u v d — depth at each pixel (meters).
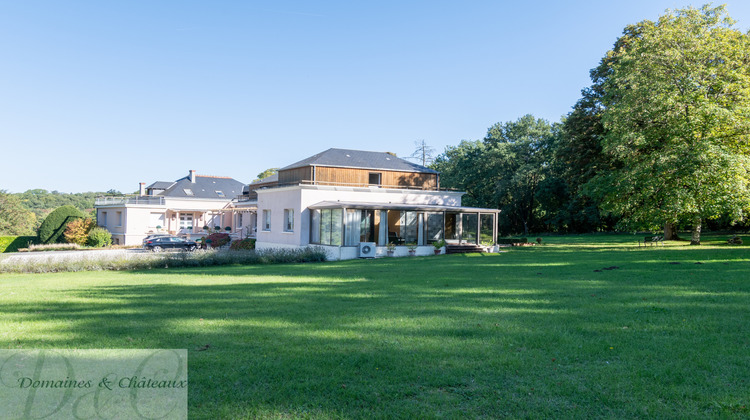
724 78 24.78
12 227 70.69
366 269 19.45
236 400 4.62
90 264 21.95
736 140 24.52
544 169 57.78
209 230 49.69
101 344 6.51
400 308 9.32
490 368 5.55
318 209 29.89
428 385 5.05
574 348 6.33
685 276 13.58
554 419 4.22
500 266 19.05
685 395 4.72
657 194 25.25
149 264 22.75
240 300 10.65
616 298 10.26
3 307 9.84
